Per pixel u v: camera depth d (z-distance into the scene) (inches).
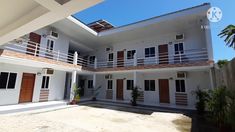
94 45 690.8
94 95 584.4
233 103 200.8
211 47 379.9
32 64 392.2
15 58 317.1
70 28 516.1
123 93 592.1
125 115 337.4
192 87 450.0
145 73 550.3
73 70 494.3
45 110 352.2
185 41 483.2
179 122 282.4
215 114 223.8
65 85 578.2
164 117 322.7
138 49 585.0
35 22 119.5
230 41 452.4
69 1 85.4
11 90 380.2
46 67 441.1
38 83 447.2
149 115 341.7
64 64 443.8
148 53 556.4
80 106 443.5
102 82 660.7
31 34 425.1
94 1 84.5
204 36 448.5
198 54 448.5
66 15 103.9
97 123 263.4
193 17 415.2
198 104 354.0
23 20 125.5
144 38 577.6
